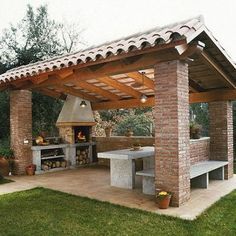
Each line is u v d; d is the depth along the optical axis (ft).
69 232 14.12
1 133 43.14
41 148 31.35
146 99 31.91
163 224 15.02
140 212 16.96
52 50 50.42
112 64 20.38
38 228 14.66
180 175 17.97
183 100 18.38
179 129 17.85
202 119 47.57
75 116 35.19
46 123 45.96
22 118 29.91
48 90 34.83
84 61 18.67
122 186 23.80
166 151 18.26
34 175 29.66
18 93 29.58
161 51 18.11
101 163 38.11
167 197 17.48
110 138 37.24
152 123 50.29
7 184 25.12
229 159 27.35
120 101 35.53
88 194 21.35
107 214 16.67
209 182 25.48
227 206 18.02
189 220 15.48
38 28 49.60
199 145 26.40
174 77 17.83
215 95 27.09
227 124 27.02
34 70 22.68
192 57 19.62
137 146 26.68
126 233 13.94
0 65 45.73
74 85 33.01
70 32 58.59
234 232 13.99
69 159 34.99
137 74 27.12
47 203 18.97
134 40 17.24
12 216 16.46
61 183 25.50
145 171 22.56
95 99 37.27
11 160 29.60
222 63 21.76
